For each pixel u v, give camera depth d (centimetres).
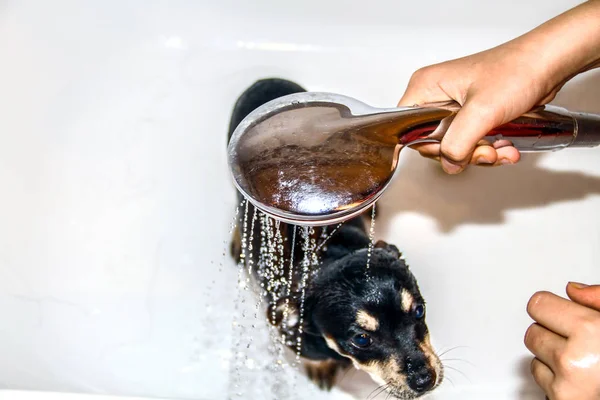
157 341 177
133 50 200
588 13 120
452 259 186
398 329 157
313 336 168
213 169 194
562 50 118
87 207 187
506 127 114
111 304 179
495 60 121
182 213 190
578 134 117
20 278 170
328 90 201
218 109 200
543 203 191
